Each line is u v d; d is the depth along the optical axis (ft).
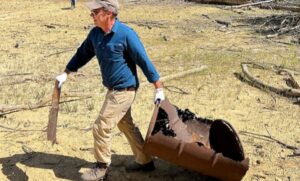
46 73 30.58
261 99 26.02
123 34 14.70
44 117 22.67
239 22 51.42
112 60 14.94
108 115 15.21
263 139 20.74
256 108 24.64
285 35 44.06
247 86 28.27
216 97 26.13
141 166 17.19
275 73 31.04
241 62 33.30
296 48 38.78
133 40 14.73
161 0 69.21
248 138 20.77
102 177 15.70
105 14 14.44
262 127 22.08
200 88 27.55
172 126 16.51
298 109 24.64
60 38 42.83
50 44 40.04
